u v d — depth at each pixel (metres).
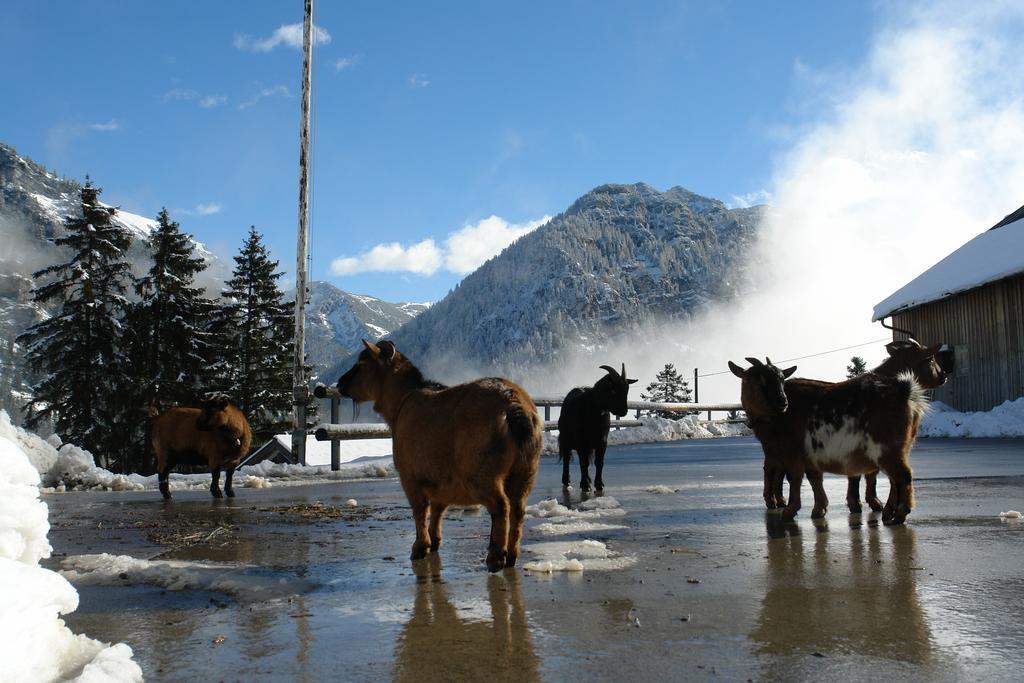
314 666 3.03
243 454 10.55
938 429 24.44
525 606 3.90
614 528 6.49
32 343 32.59
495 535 4.73
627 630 3.43
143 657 3.18
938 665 2.90
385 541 6.17
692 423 27.73
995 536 5.78
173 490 11.94
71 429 32.28
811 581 4.34
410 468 5.23
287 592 4.36
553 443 18.70
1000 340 25.72
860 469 6.56
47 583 2.77
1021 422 22.36
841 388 6.68
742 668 2.90
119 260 34.38
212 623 3.71
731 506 7.94
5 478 3.05
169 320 34.84
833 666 2.90
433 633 3.45
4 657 2.50
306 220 16.67
